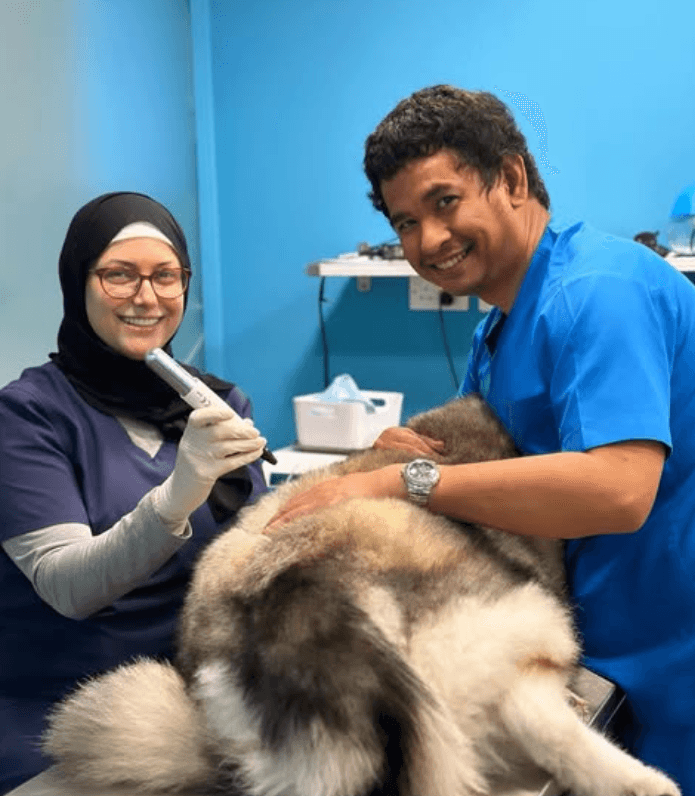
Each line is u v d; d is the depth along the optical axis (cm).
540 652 99
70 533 125
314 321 330
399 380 323
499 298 128
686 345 119
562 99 287
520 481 103
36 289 238
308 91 314
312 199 321
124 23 276
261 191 327
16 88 227
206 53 322
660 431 105
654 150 281
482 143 113
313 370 334
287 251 329
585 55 282
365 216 317
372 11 302
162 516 114
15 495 127
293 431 342
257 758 89
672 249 267
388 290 318
